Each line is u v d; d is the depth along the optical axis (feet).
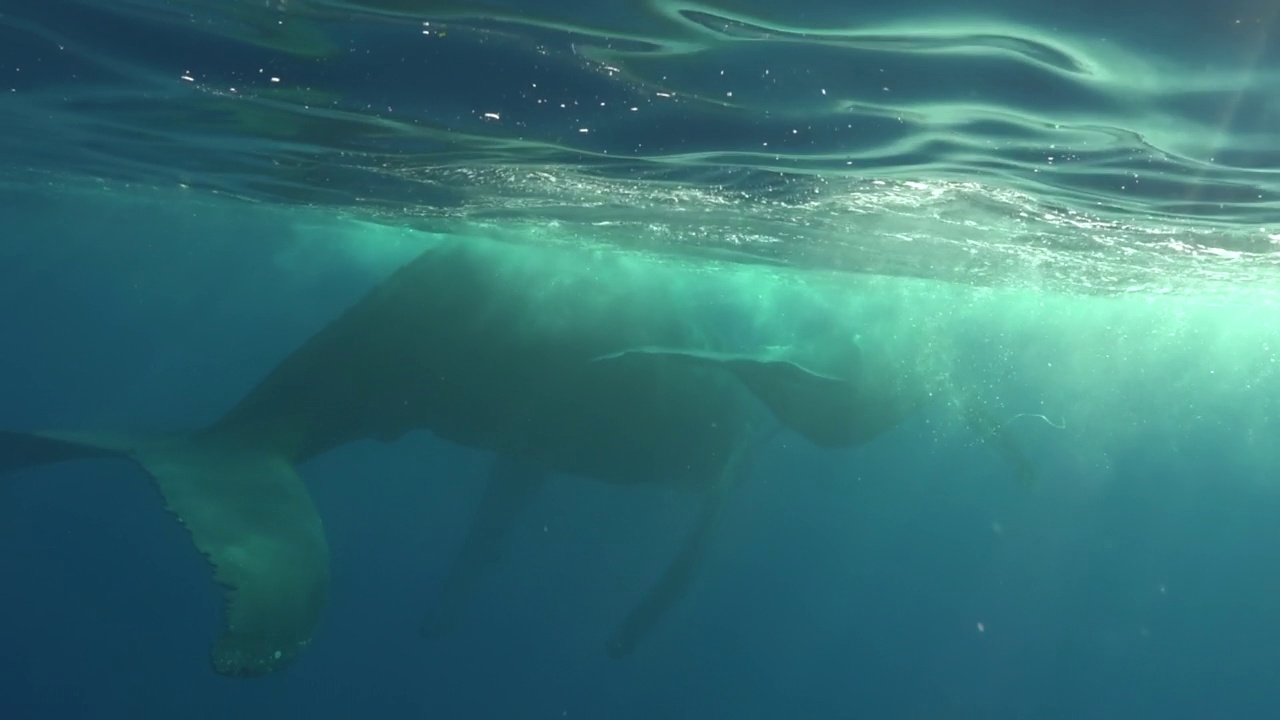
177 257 160.25
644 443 43.32
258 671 21.56
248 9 25.29
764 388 49.26
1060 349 116.16
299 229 96.94
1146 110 26.17
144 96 36.96
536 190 48.49
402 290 38.22
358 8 24.27
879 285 77.41
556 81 28.78
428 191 52.95
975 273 69.26
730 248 64.03
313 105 34.73
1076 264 62.13
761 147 34.27
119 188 77.25
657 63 26.16
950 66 24.40
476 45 26.27
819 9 21.31
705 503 48.55
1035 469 60.13
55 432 32.04
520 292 40.27
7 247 167.43
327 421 36.19
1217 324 94.48
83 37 29.81
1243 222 41.63
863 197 42.73
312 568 26.43
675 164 38.58
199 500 28.73
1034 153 32.09
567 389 39.96
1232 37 20.63
